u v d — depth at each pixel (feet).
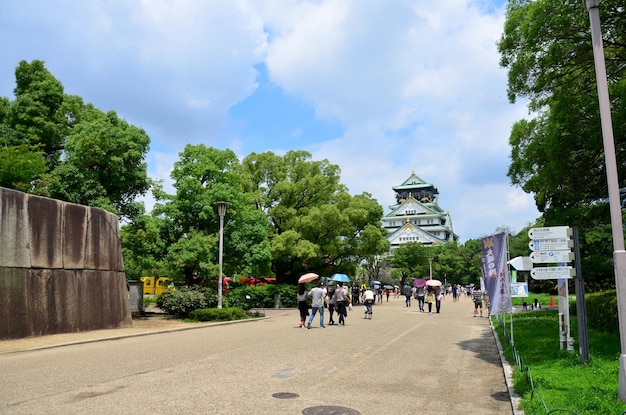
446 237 332.80
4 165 66.44
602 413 19.13
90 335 51.03
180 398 23.04
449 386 26.94
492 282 38.75
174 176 90.33
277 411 20.94
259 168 133.18
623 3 34.94
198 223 89.40
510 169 59.88
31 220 50.67
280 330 59.00
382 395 24.43
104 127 76.02
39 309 50.08
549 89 43.68
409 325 65.92
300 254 118.83
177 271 86.58
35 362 33.96
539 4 37.83
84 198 74.95
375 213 141.28
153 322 70.44
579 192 44.09
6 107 87.92
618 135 35.47
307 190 132.77
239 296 92.89
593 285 89.81
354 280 201.87
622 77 40.83
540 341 40.70
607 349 33.86
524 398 22.26
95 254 58.85
